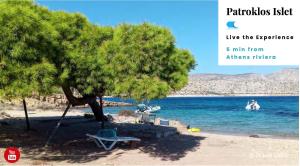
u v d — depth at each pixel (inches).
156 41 674.2
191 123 1745.8
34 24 611.2
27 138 906.1
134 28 692.1
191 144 869.2
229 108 3533.5
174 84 706.8
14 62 603.5
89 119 1355.8
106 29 737.6
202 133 1145.4
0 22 594.2
